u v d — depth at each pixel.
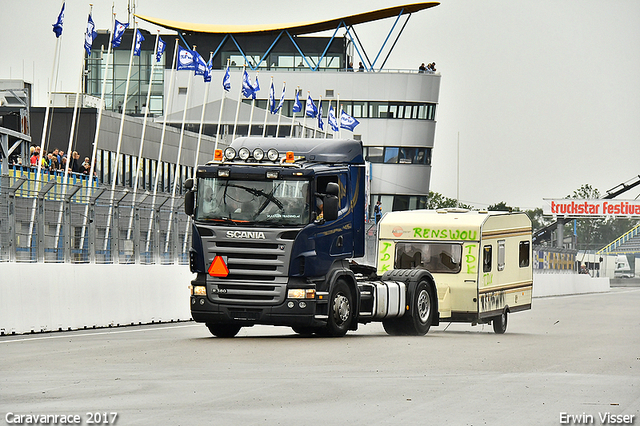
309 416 24.70
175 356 39.62
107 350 42.38
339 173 51.72
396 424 23.72
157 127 148.50
